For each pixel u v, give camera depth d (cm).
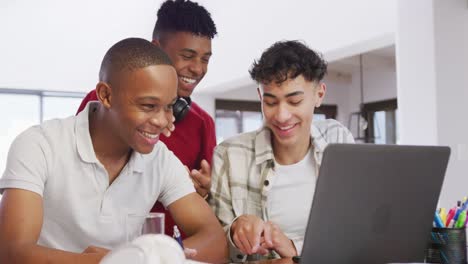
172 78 96
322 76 125
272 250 120
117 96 96
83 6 664
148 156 117
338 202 85
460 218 108
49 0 651
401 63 380
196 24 155
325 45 468
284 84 120
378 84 880
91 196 110
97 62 673
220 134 873
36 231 96
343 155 82
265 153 136
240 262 112
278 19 529
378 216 91
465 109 364
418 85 367
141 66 93
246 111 884
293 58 118
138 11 638
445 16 360
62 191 108
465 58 367
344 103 959
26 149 104
